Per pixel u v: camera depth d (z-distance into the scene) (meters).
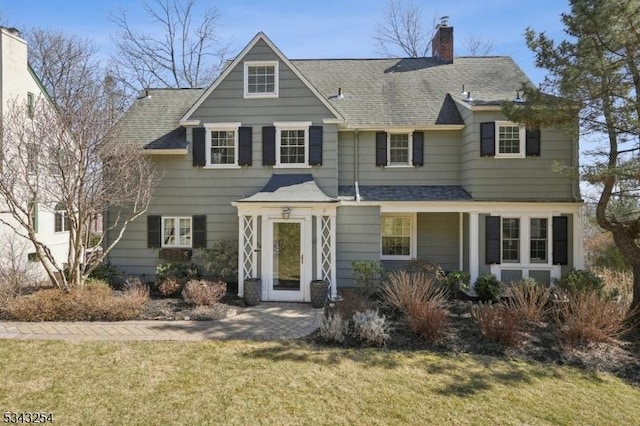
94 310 9.38
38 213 17.00
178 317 9.70
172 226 14.68
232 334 8.55
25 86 16.09
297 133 14.38
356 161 15.20
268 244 12.27
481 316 8.95
